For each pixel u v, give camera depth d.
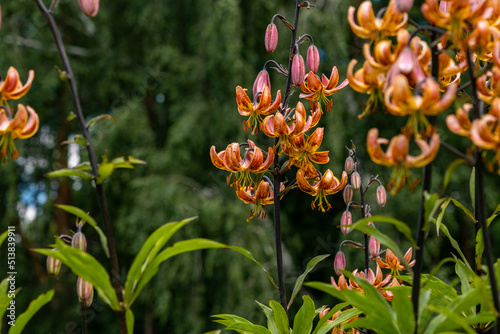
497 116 1.10
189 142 5.92
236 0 5.62
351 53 5.97
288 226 5.94
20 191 6.34
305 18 5.61
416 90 1.13
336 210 6.46
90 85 6.43
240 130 5.67
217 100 5.96
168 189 5.43
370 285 1.31
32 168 6.22
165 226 1.33
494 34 1.22
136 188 5.70
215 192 5.92
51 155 6.22
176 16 6.26
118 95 6.26
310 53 1.76
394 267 1.90
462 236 6.31
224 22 5.58
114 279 1.41
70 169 1.37
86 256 1.32
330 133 5.32
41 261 6.60
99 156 5.62
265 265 5.44
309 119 1.66
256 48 6.19
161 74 6.03
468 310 1.46
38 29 6.27
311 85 1.69
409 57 1.14
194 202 5.51
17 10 5.95
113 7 6.40
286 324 1.67
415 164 1.12
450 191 5.79
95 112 6.84
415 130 1.13
